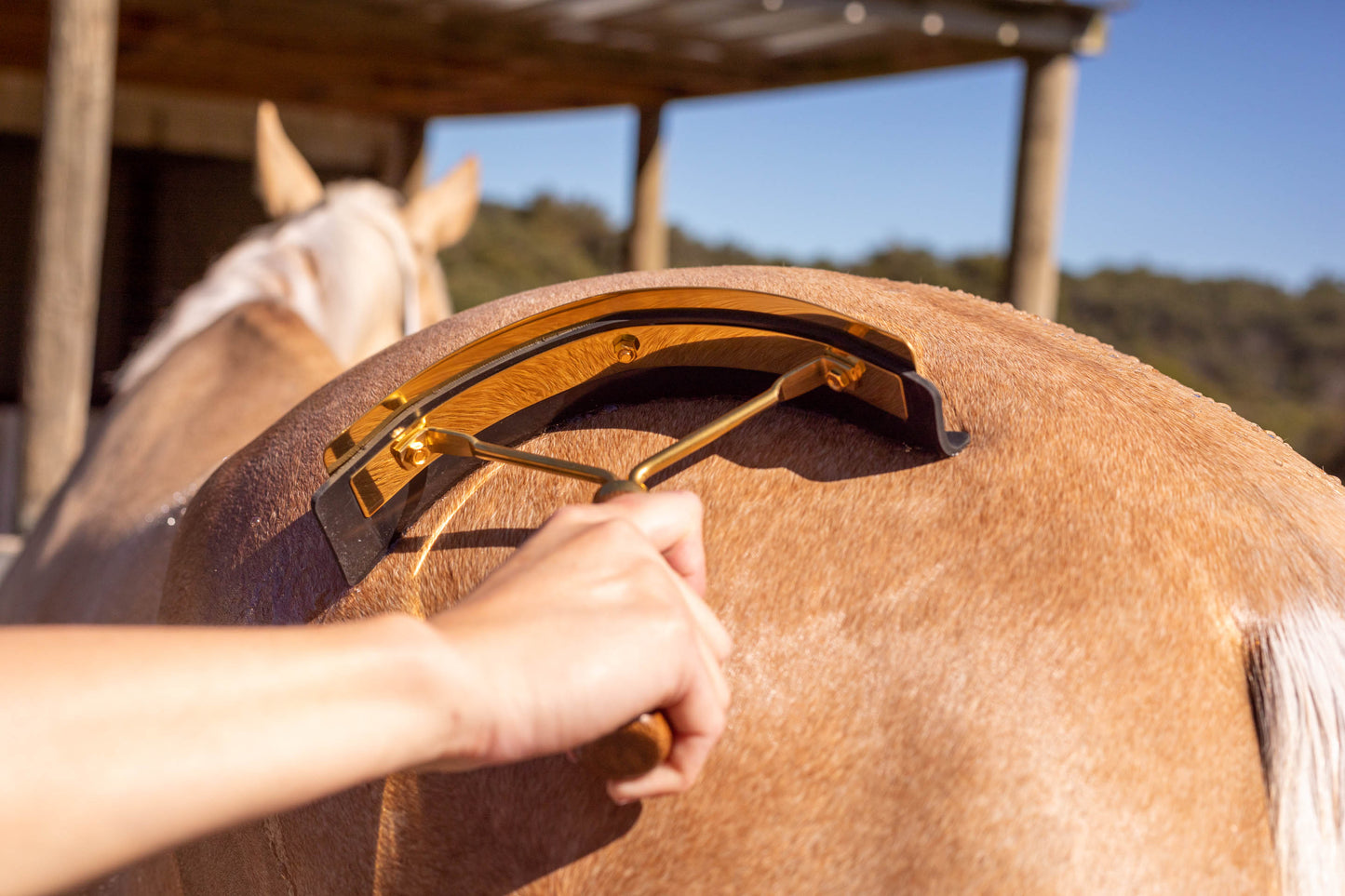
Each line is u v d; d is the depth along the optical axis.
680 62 7.50
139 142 9.89
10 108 9.21
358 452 0.72
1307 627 0.62
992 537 0.64
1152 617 0.61
